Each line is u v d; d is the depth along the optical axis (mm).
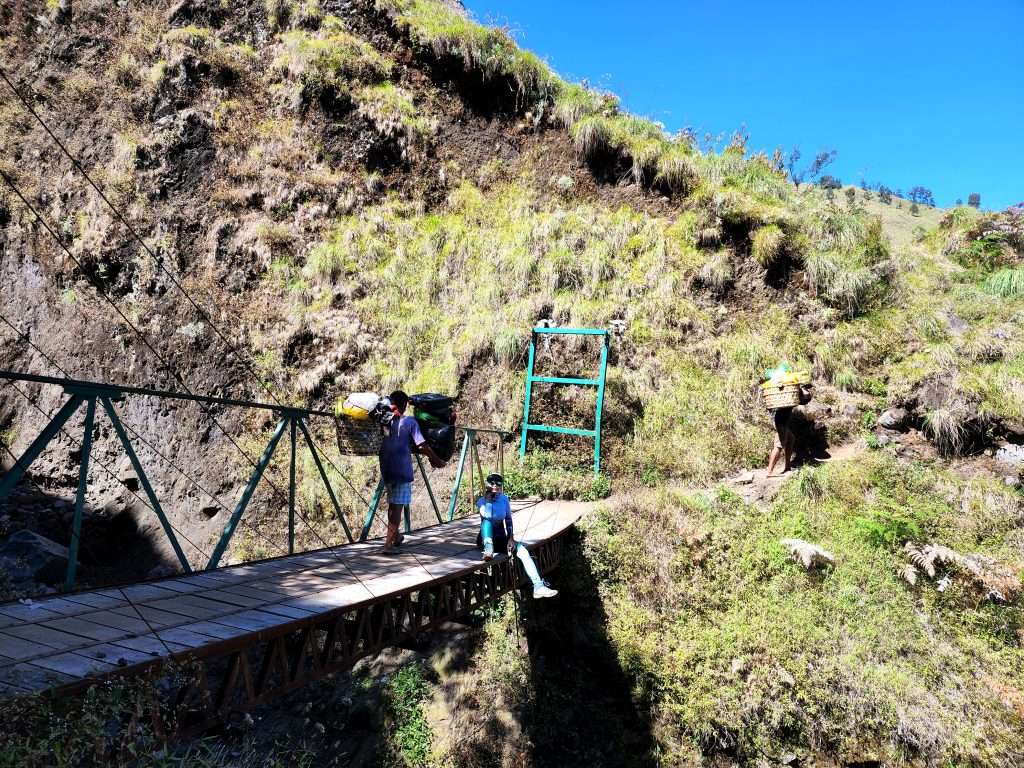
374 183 15312
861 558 8719
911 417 10602
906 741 7227
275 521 11930
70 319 15242
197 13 17984
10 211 16812
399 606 5211
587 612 9008
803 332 12141
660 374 12078
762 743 7516
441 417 7523
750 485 10258
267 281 14320
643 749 7926
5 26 19328
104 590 4629
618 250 13578
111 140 16594
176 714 3340
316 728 8828
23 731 2713
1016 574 8148
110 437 13984
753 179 14117
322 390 12984
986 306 11898
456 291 13844
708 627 8414
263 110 16578
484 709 8734
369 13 17469
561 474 11359
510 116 16406
